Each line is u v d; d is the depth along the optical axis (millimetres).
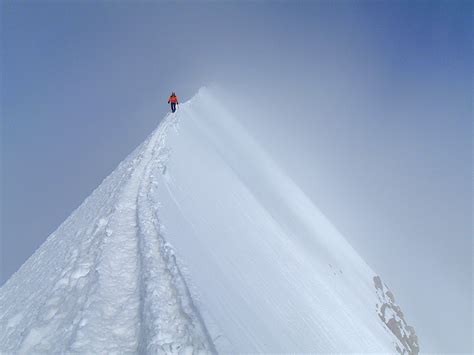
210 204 15320
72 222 15766
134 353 5562
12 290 11664
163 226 9438
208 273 8430
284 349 8375
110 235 9508
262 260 13797
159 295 6527
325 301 17047
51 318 6711
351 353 13633
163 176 14523
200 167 20219
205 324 5797
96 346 5617
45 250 14062
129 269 7969
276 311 10492
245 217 17625
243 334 6953
